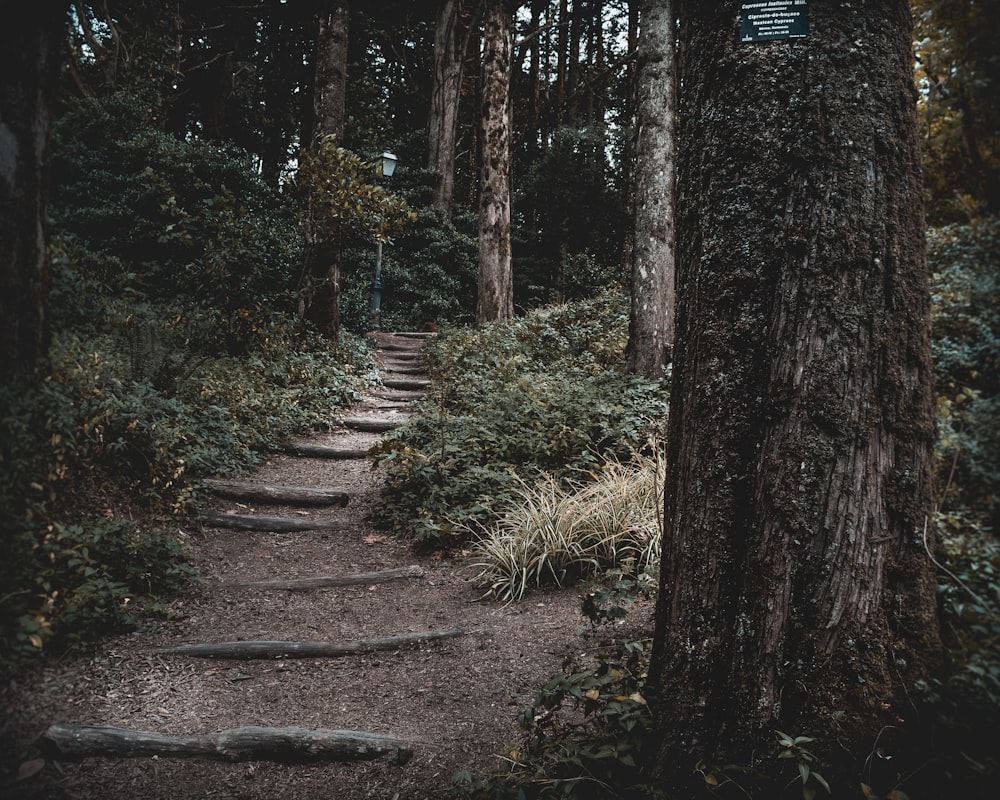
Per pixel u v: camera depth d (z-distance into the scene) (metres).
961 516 2.01
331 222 9.17
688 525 2.04
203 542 4.75
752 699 1.88
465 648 3.48
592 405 6.04
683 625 2.04
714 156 2.01
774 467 1.87
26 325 3.40
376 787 2.45
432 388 9.11
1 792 2.22
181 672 3.13
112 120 11.10
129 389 5.33
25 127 3.31
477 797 2.29
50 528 3.34
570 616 3.68
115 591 3.33
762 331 1.91
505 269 14.21
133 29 15.51
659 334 7.34
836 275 1.83
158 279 9.94
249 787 2.44
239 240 7.78
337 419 8.12
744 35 1.96
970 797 1.69
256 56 20.42
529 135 24.92
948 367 2.06
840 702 1.82
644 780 2.03
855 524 1.82
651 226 7.39
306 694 3.09
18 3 3.17
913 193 1.90
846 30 1.87
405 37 22.59
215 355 7.45
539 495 4.84
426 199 19.92
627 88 23.55
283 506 5.61
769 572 1.87
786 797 1.80
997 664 1.77
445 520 5.00
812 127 1.86
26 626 2.82
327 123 10.28
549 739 2.33
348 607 4.06
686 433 2.07
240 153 12.38
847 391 1.82
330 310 10.50
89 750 2.46
